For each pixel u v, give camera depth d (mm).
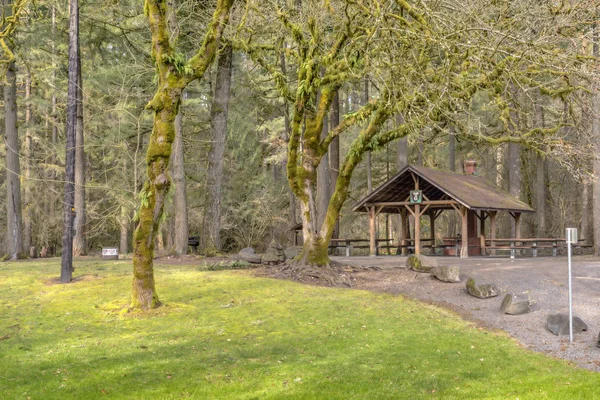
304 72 16641
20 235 25547
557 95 17375
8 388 7523
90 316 12641
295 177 18328
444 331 11414
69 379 7938
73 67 17031
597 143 21156
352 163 18578
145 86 28641
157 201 12953
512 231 33938
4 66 22672
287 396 7312
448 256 25922
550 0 14727
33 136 33531
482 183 28344
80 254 27094
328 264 18641
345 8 15047
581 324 11367
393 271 18422
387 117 17781
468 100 16781
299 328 11461
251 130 35719
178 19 24484
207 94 32906
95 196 35375
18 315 12758
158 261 22938
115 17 25875
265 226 36906
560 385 7914
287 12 17484
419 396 7391
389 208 29578
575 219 37812
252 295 14938
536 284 15844
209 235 25094
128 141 30047
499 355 9680
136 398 7211
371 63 15180
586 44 16078
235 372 8367
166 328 11391
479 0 14383
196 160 34500
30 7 26422
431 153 39656
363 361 9078
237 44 19719
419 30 14000
